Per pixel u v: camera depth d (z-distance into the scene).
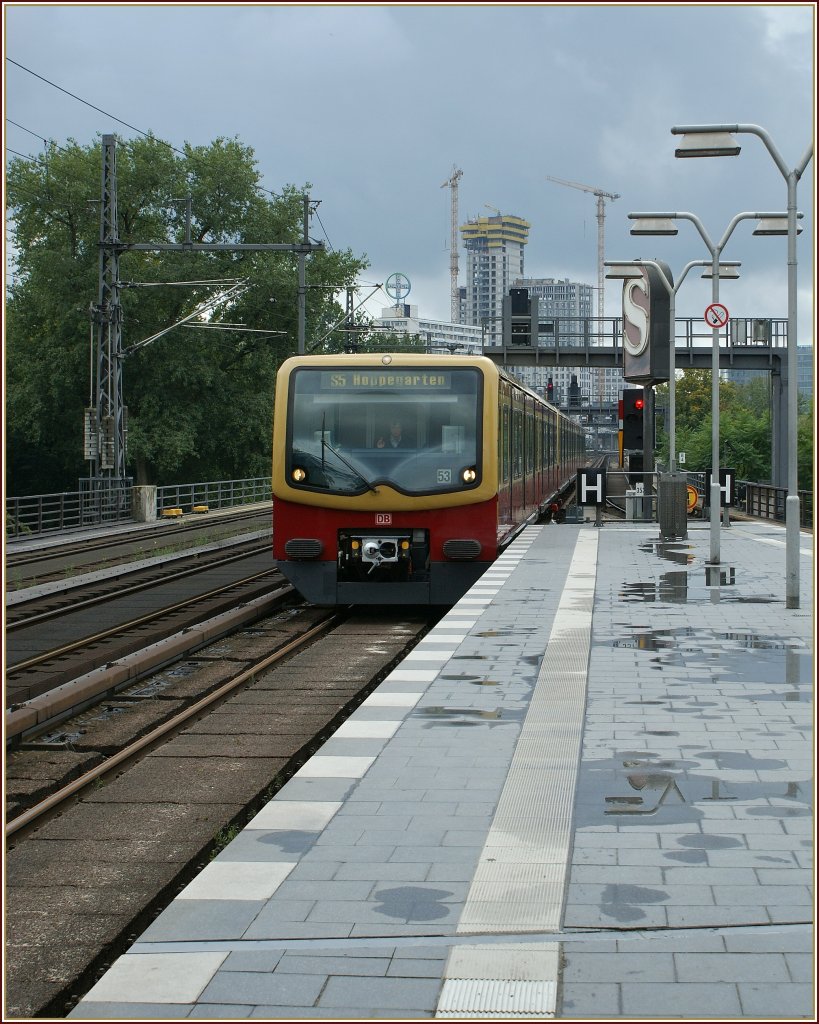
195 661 14.99
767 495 36.97
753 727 8.60
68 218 63.34
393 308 86.81
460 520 18.16
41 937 6.24
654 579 17.97
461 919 5.21
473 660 11.35
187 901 5.47
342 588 18.19
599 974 4.66
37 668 13.86
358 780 7.37
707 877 5.65
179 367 62.62
